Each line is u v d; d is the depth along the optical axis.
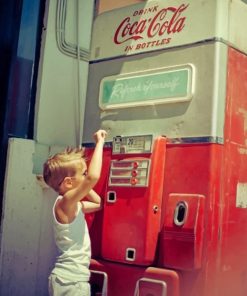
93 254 3.51
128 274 3.25
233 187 3.25
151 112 3.44
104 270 3.37
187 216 3.06
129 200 3.31
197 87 3.23
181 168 3.22
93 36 3.93
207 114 3.16
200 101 3.20
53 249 4.37
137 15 3.67
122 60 3.69
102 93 3.76
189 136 3.22
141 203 3.24
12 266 4.10
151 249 3.18
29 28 4.41
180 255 3.05
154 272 3.11
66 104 4.59
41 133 4.39
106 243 3.39
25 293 4.18
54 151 4.44
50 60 4.47
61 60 4.55
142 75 3.53
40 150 4.35
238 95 3.33
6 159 4.19
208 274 3.05
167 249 3.12
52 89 4.48
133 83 3.57
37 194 4.27
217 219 3.12
